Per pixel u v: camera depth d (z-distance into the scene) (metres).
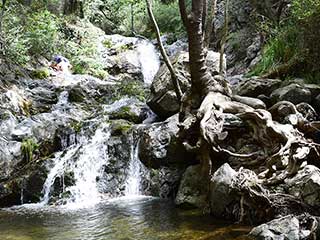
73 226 5.34
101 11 18.03
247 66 10.62
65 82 11.27
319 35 7.28
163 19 16.64
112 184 7.32
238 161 5.84
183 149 6.77
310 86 6.92
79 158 7.56
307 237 3.97
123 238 4.70
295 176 4.96
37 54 12.23
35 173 7.23
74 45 13.56
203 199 5.83
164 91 7.90
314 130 6.04
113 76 13.82
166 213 5.69
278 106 6.46
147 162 7.11
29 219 5.84
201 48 6.72
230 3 12.16
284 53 8.09
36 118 8.62
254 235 4.14
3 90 9.01
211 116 6.07
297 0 7.71
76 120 8.95
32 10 14.05
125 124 7.95
